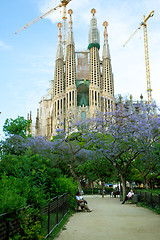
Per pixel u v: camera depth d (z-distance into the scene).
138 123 27.53
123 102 29.44
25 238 6.61
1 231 5.40
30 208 6.93
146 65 159.88
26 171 9.59
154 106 29.50
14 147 29.94
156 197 16.75
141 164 35.19
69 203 17.00
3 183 7.48
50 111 191.75
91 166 40.28
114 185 63.72
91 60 184.12
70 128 30.31
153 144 29.00
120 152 28.00
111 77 187.38
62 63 186.38
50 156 29.48
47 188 13.22
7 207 5.82
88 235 9.43
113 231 10.12
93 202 27.00
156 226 11.00
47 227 9.02
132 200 24.89
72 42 187.50
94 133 28.50
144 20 167.00
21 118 39.62
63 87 178.25
